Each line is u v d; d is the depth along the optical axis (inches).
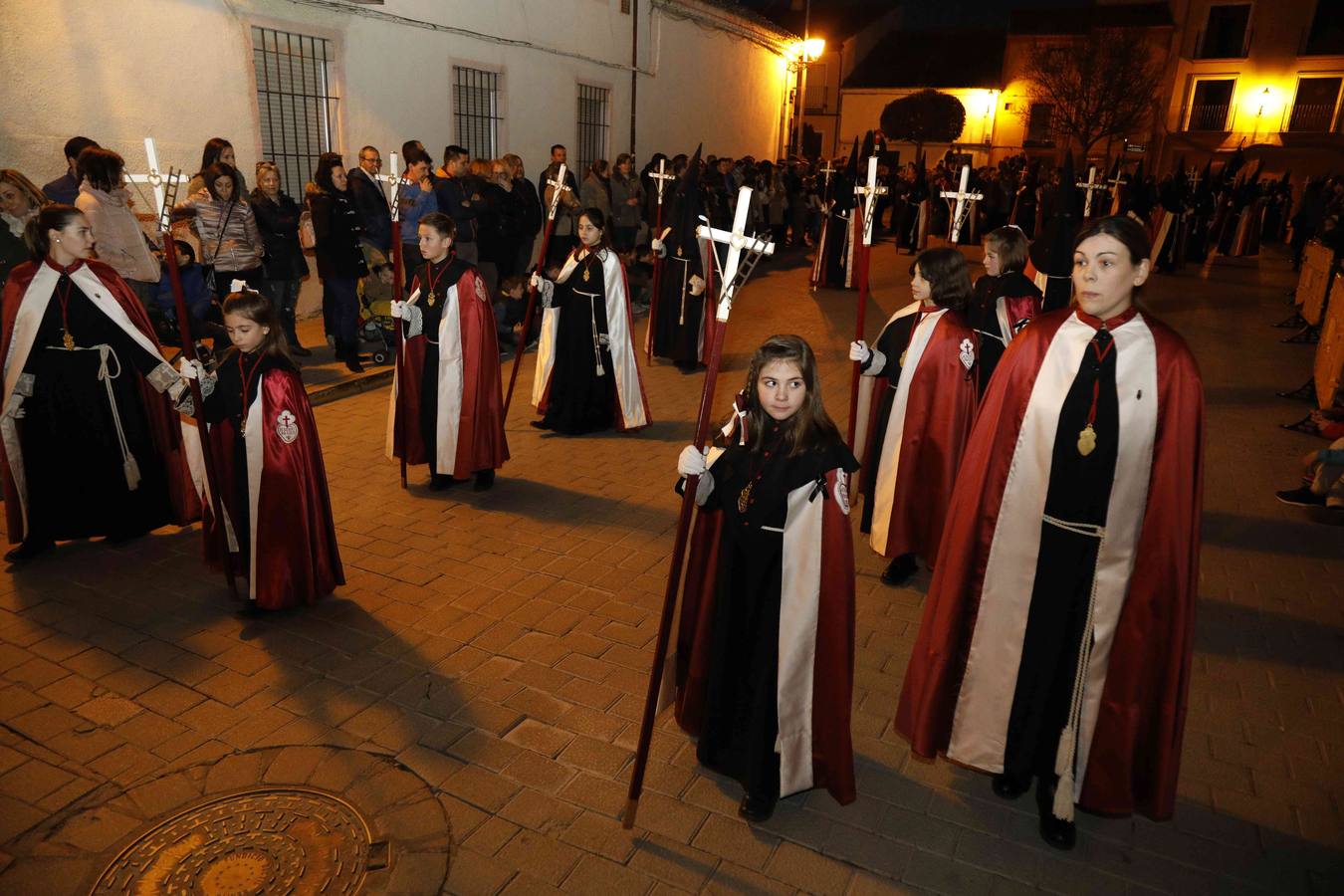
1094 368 107.0
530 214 429.7
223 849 114.0
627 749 135.4
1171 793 114.0
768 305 527.2
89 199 241.4
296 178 393.4
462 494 233.5
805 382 107.8
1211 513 233.9
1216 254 850.1
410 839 116.2
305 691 147.0
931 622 121.9
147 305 278.8
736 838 118.7
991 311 177.6
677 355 368.5
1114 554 109.0
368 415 294.8
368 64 412.8
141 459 193.9
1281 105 1285.7
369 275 339.9
